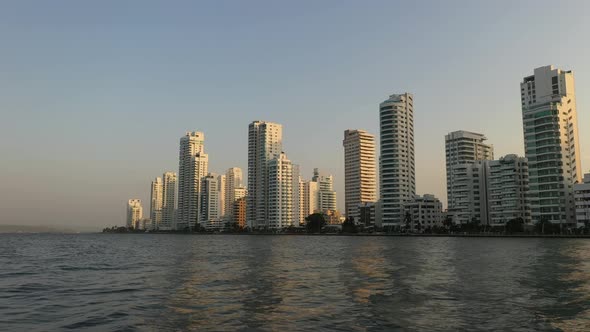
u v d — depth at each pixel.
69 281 56.75
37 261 93.06
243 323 31.42
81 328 30.28
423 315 33.84
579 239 195.88
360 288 48.22
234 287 49.69
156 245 181.25
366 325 30.69
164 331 29.30
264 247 153.38
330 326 30.41
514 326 30.41
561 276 58.56
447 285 50.38
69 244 198.38
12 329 30.06
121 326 30.78
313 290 46.97
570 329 29.62
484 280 54.94
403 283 52.34
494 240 199.88
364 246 153.75
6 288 50.44
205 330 29.48
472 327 30.09
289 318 32.94
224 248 148.00
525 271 65.25
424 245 157.62
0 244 197.25
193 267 75.62
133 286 51.34
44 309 37.12
